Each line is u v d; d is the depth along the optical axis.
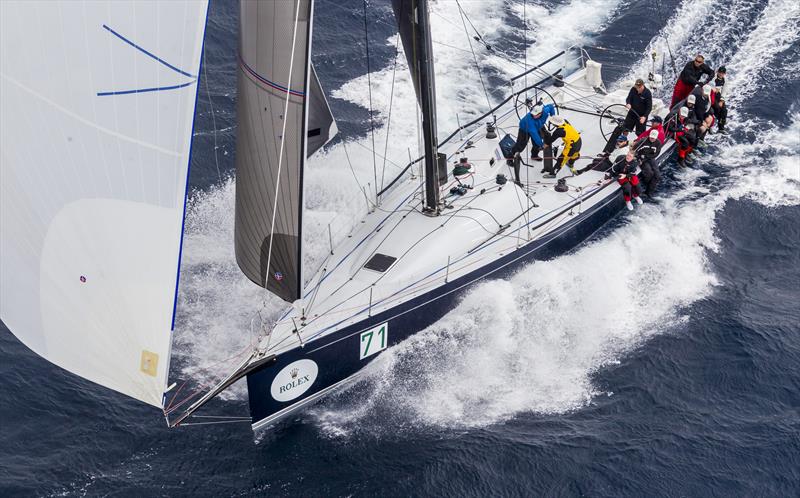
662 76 75.94
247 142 40.38
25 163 32.59
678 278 55.81
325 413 47.34
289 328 46.31
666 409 47.03
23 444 45.66
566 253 57.19
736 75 75.75
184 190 32.56
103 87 31.91
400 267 50.25
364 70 78.50
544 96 68.62
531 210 55.81
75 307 34.03
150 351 33.84
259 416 45.47
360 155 67.31
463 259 51.56
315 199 61.38
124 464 44.44
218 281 55.25
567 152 58.94
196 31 31.58
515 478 43.28
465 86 76.31
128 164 32.59
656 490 42.50
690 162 66.12
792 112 71.25
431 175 52.19
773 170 65.25
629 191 59.88
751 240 59.22
